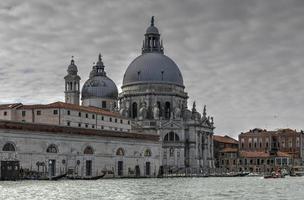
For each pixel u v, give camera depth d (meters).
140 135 172.12
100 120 180.12
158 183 120.94
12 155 126.06
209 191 91.50
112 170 157.62
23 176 126.25
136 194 80.62
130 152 166.25
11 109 160.88
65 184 106.44
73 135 143.75
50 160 136.25
